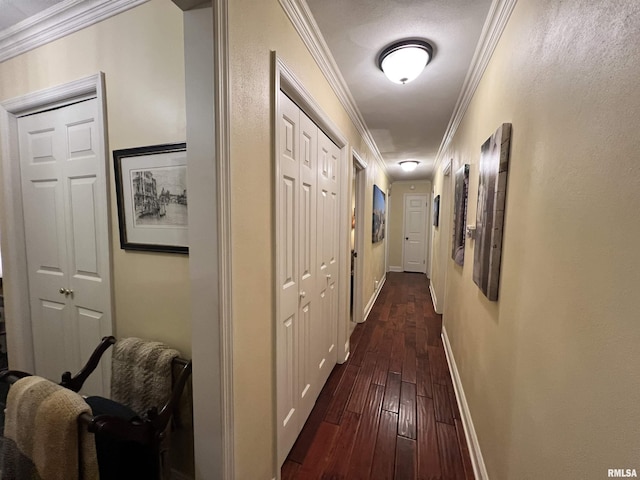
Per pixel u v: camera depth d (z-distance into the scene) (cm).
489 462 126
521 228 102
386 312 394
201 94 86
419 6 129
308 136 165
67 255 152
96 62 128
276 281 123
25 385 89
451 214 278
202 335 95
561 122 77
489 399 130
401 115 261
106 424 79
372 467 144
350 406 192
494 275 125
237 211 97
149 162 120
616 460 53
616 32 55
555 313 77
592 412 60
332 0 125
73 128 142
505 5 120
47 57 142
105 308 140
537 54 93
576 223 68
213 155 86
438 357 264
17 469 83
